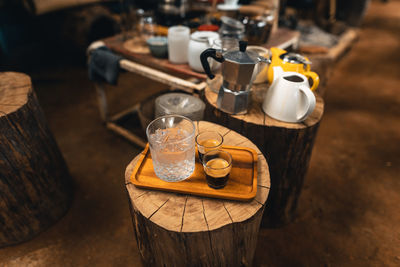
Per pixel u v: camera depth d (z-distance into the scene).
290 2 3.95
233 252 0.98
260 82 1.60
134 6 2.83
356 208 1.83
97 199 1.87
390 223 1.73
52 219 1.67
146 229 0.95
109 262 1.51
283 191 1.50
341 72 3.65
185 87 1.64
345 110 2.88
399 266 1.50
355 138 2.48
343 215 1.78
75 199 1.86
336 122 2.69
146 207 0.92
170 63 1.81
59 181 1.67
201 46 1.55
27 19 3.57
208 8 2.41
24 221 1.52
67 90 3.16
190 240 0.87
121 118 2.51
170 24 2.14
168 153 0.94
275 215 1.63
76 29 3.23
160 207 0.92
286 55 1.35
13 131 1.30
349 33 4.39
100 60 1.99
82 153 2.25
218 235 0.88
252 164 1.09
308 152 1.38
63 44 3.48
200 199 0.95
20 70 3.46
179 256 0.94
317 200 1.89
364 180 2.05
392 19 5.76
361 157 2.27
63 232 1.65
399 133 2.54
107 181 2.01
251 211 0.91
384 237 1.65
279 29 2.48
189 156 0.98
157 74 1.76
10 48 3.62
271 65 1.38
